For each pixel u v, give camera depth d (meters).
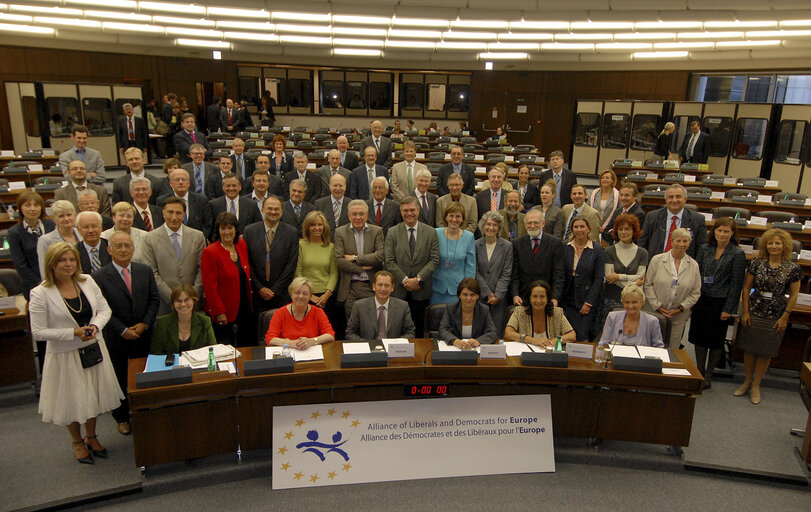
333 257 4.95
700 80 16.41
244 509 3.42
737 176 12.68
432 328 4.44
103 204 5.84
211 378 3.51
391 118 19.95
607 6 10.03
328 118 19.83
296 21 12.20
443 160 11.17
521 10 10.66
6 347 4.54
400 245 4.86
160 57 17.45
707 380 5.14
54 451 3.93
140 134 13.27
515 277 5.06
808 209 8.34
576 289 4.93
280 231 4.81
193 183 6.35
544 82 18.75
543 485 3.72
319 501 3.50
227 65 18.61
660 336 4.27
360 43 15.74
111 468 3.73
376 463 3.70
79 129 7.21
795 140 11.61
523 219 5.88
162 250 4.46
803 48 13.23
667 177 10.13
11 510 3.28
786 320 4.64
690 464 3.92
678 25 10.79
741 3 9.33
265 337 4.15
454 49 16.69
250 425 3.69
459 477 3.76
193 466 3.69
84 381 3.60
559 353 3.82
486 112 19.55
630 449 4.04
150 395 3.35
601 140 14.95
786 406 4.86
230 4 10.41
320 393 3.73
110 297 3.88
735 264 4.76
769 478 3.82
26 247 4.68
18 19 12.75
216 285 4.43
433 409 3.81
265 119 17.64
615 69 17.53
